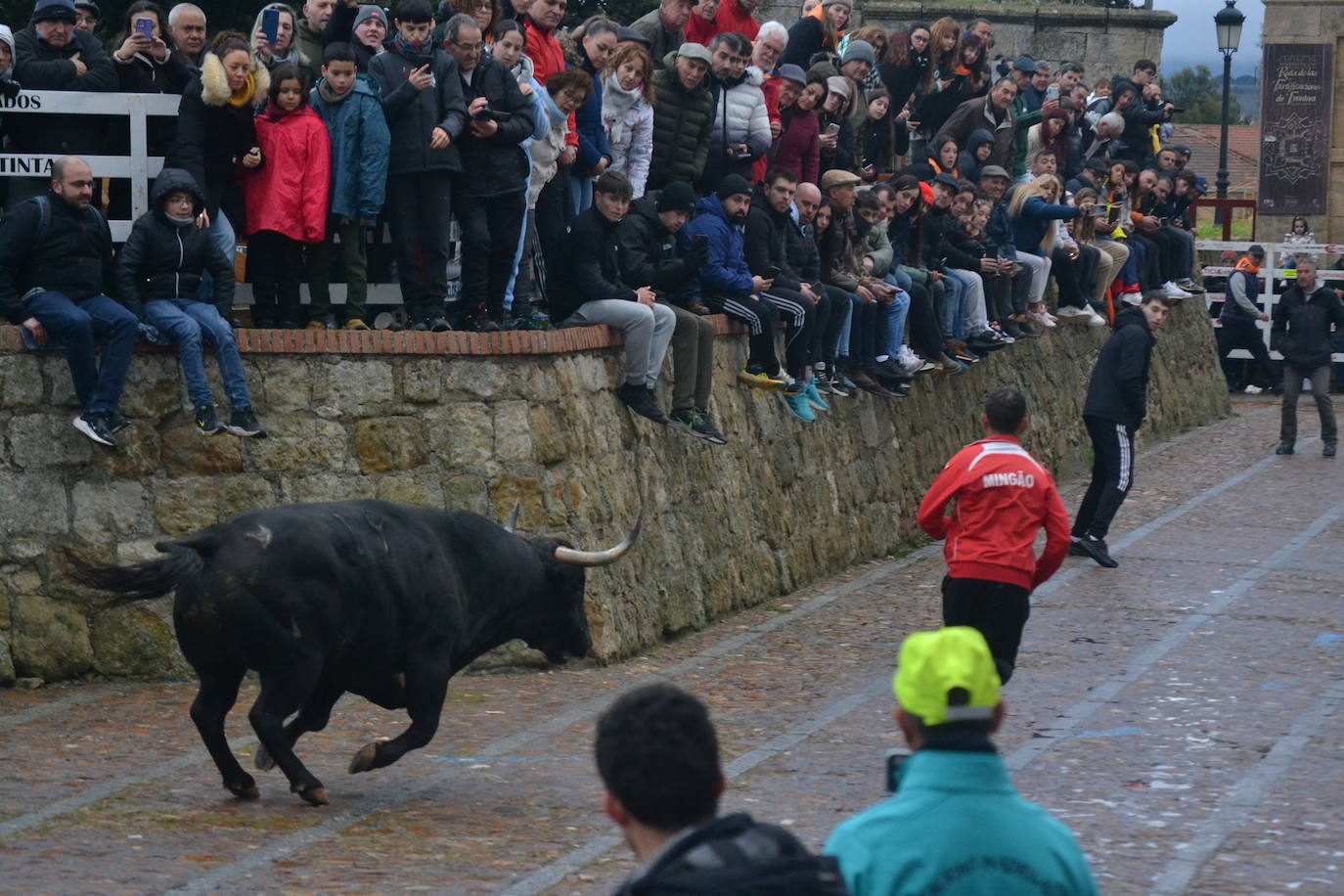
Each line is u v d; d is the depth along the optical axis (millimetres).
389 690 11742
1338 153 45031
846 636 18031
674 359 18203
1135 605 19281
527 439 16172
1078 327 32375
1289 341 32250
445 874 9688
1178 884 9688
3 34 15023
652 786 4500
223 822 10742
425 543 11414
